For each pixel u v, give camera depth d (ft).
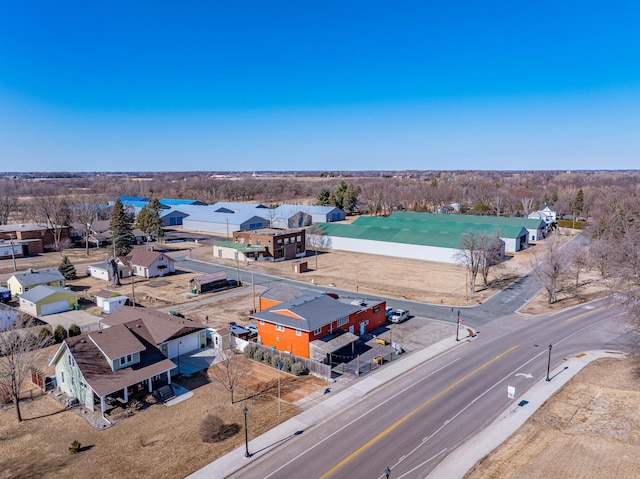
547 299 199.41
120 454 92.27
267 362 136.87
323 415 106.32
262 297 173.47
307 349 136.77
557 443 92.53
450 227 334.24
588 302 192.34
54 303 186.09
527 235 319.47
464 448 92.73
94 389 106.32
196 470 86.79
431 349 145.79
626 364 129.39
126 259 258.37
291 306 149.69
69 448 93.40
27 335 133.39
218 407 110.73
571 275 234.99
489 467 86.17
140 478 84.58
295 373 128.47
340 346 135.33
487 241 229.66
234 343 150.30
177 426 102.47
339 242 334.65
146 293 215.31
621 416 101.09
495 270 254.47
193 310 188.03
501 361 135.74
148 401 113.19
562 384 119.85
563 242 334.65
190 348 145.89
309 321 139.74
